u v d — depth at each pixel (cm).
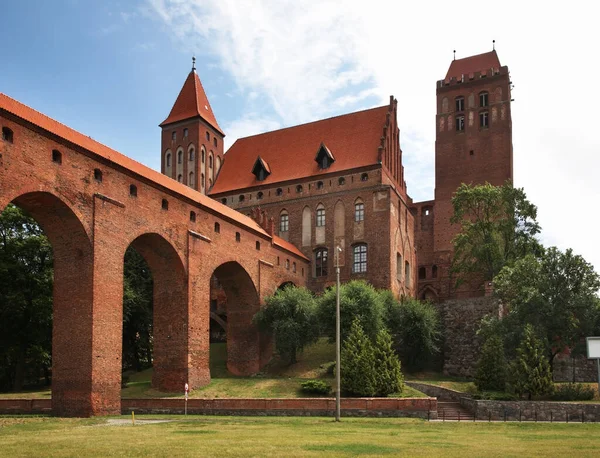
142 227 3988
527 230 6388
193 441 2061
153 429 2584
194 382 4344
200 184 7525
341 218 6719
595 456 1770
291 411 3753
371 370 3981
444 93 8281
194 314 4438
